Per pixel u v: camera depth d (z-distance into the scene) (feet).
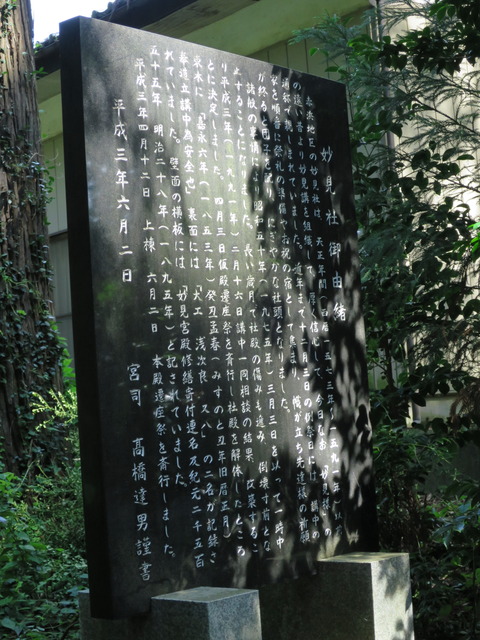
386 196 17.51
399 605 13.16
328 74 25.31
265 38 27.20
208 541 11.68
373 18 18.37
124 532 10.73
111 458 10.68
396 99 17.22
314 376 13.47
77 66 10.83
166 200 11.59
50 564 17.85
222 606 10.70
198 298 11.87
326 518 13.39
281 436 12.84
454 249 16.21
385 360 17.84
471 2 15.93
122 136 11.16
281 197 13.28
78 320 10.82
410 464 17.19
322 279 13.79
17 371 23.56
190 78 12.09
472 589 15.67
